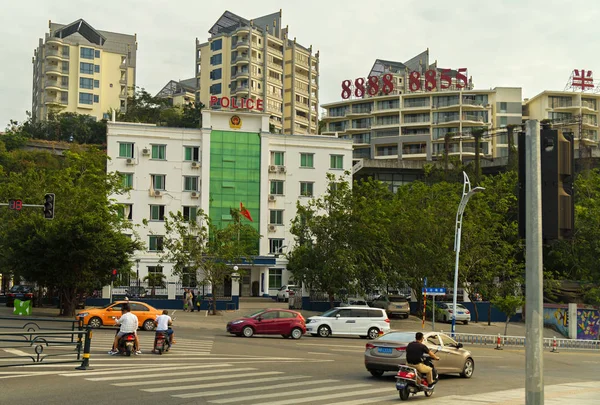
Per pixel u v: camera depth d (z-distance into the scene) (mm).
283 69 127750
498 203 61188
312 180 70938
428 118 121875
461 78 122438
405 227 51812
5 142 89250
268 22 129750
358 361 24297
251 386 16250
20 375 17031
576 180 65250
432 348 20000
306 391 15805
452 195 55094
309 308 55781
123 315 22891
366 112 126250
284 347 29125
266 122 69625
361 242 49531
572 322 48188
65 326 35250
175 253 53062
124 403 13125
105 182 50938
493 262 52000
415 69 142875
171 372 18469
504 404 14508
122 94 126562
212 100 114062
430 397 15883
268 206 69438
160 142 66875
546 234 5828
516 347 37344
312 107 134375
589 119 123500
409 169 97875
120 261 46125
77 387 15086
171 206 66625
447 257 49375
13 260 44312
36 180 54969
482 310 55750
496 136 119688
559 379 21781
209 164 67688
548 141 5910
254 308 56500
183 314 49562
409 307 53500
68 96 121688
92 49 123500
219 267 50906
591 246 53531
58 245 43219
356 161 96125
